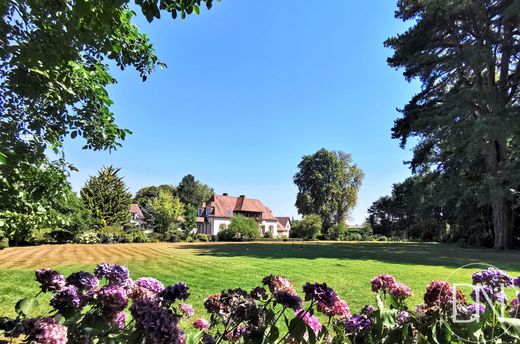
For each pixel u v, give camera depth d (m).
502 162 20.11
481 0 19.88
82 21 2.42
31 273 9.59
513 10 18.47
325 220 60.16
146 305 1.71
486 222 26.97
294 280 9.00
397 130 24.20
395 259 15.35
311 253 18.78
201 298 6.65
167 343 1.58
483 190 21.97
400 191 49.25
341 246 27.42
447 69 21.62
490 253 19.38
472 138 18.70
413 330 2.02
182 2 2.68
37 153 2.94
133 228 37.22
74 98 3.83
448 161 23.83
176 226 38.88
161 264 12.70
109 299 1.86
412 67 22.78
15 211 3.05
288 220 68.56
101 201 35.25
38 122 3.46
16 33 2.44
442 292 2.09
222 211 52.19
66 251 18.75
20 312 1.88
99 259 14.40
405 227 50.25
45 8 2.35
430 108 22.28
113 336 1.78
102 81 4.19
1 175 2.74
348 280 9.06
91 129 4.22
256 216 54.59
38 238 24.64
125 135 4.46
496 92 20.72
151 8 2.58
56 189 3.31
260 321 1.82
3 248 19.97
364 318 2.13
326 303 1.93
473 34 22.36
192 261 13.86
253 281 8.76
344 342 2.10
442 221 40.84
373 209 57.84
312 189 62.00
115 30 3.49
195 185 73.62
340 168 61.50
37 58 2.46
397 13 24.12
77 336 1.76
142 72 4.69
